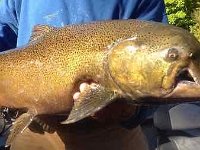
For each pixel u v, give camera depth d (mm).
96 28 688
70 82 688
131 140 845
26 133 870
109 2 798
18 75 721
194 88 630
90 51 676
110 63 660
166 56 635
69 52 689
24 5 860
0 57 732
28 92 718
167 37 643
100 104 655
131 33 662
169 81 635
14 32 917
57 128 807
